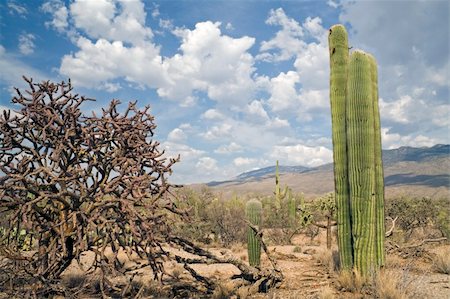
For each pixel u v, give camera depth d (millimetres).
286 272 9820
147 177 5805
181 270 9656
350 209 8734
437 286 7598
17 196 5695
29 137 6266
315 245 20391
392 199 19547
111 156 6359
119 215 5688
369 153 8391
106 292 6141
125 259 10453
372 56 9492
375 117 9062
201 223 20781
